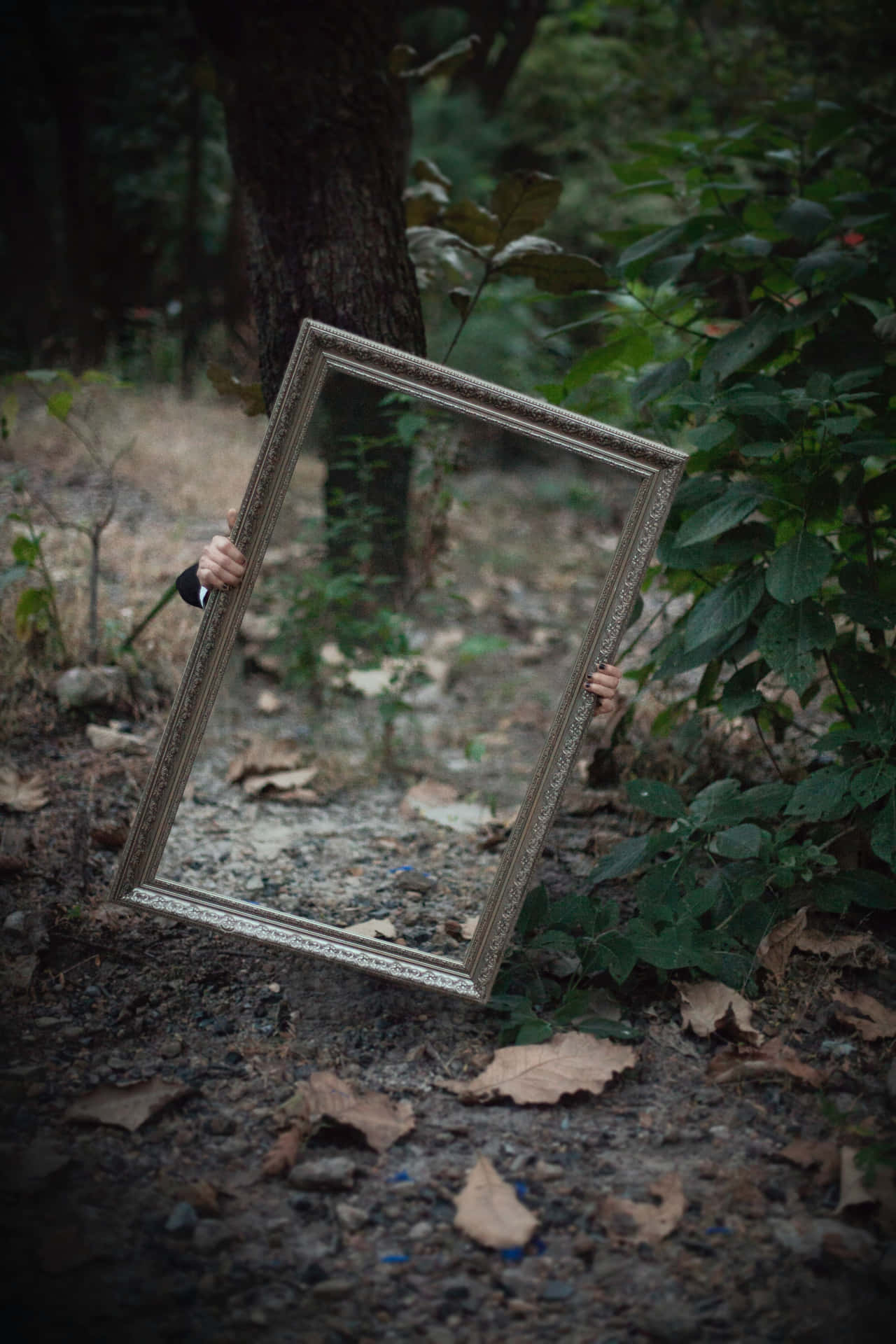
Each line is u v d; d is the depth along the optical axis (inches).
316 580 134.9
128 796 128.0
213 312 351.9
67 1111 76.9
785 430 97.7
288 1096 81.0
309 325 84.4
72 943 99.2
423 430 92.2
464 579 211.5
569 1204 71.2
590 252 387.2
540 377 207.9
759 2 208.2
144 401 270.7
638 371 129.6
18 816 120.7
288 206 117.0
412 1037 89.6
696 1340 61.1
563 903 95.7
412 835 130.3
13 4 348.2
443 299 150.0
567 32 439.2
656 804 97.9
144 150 362.6
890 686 96.4
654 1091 83.0
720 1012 88.1
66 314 362.6
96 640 152.8
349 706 162.2
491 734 163.6
